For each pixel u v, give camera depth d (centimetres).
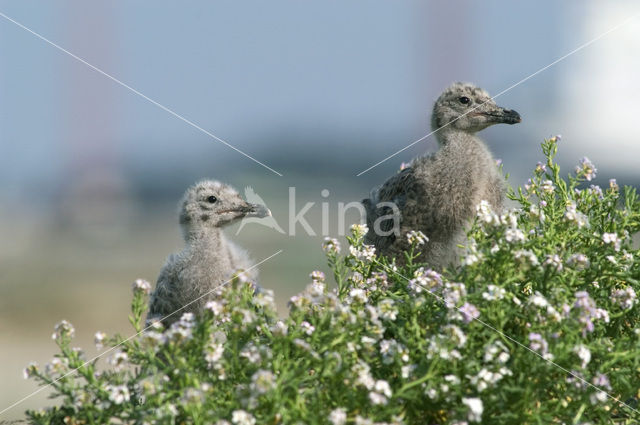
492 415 920
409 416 939
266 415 860
